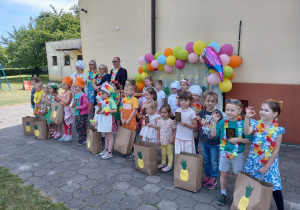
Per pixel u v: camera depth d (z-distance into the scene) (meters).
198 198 2.92
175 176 3.17
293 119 4.61
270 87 4.74
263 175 2.43
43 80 22.11
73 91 5.99
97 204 2.80
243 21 4.84
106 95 4.08
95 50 8.10
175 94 4.92
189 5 5.53
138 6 6.53
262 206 2.17
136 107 4.20
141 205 2.78
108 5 7.29
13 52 27.03
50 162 4.06
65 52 19.89
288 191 3.07
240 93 5.06
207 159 3.17
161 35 6.15
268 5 4.54
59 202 2.84
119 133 4.20
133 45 6.89
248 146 4.77
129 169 3.77
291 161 3.98
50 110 5.35
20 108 9.38
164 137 3.58
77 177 3.50
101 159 4.18
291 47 4.46
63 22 27.41
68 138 5.21
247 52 4.89
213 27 5.25
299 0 4.25
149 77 5.33
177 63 5.57
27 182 3.34
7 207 2.72
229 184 3.27
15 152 4.54
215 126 2.77
